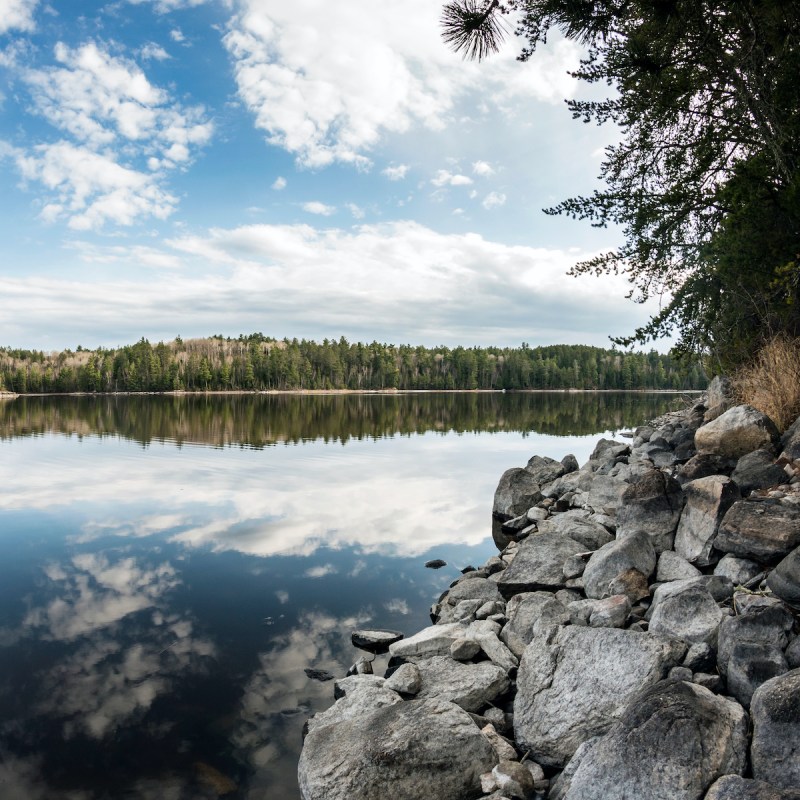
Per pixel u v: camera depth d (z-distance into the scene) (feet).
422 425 127.75
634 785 10.84
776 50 24.34
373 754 13.19
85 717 17.62
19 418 148.77
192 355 532.32
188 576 30.35
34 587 28.63
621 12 18.47
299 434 106.11
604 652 15.47
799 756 10.74
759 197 31.35
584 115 33.09
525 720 15.20
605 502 33.63
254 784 14.76
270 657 21.63
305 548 35.29
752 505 19.80
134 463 68.18
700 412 47.91
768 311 36.11
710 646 15.06
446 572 31.19
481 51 16.01
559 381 507.30
